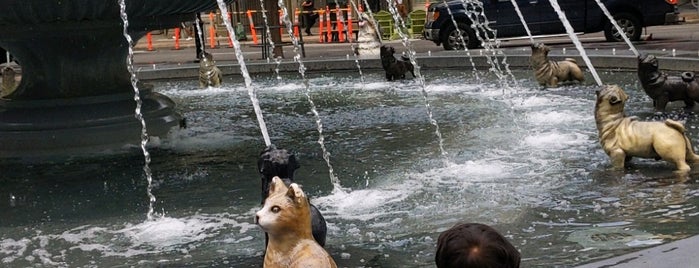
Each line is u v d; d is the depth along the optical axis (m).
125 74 9.75
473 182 7.02
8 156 9.21
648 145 6.92
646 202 6.09
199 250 5.61
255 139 9.85
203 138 10.02
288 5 35.34
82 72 9.39
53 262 5.52
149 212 6.57
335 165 8.01
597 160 7.52
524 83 13.77
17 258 5.64
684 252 3.95
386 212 6.27
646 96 11.20
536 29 23.19
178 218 6.43
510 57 16.16
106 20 9.12
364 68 17.84
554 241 5.35
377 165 7.90
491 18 23.14
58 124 9.21
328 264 3.85
